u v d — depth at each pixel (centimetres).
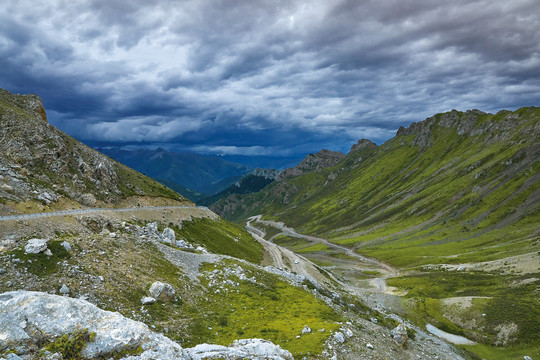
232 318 4700
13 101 11394
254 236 19088
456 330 8494
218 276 6281
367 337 4941
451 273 13375
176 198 14612
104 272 4406
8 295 1852
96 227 7188
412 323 9044
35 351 1584
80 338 1680
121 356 1712
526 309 8394
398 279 14162
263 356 2398
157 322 3944
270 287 6594
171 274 5472
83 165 10400
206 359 2094
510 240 16750
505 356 7094
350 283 14475
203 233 12281
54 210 7131
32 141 9094
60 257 4225
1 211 5938
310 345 3978
